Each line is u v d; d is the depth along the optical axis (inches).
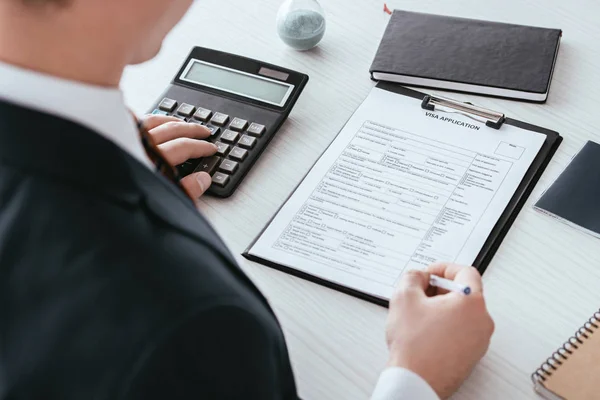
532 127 35.8
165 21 22.3
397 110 37.3
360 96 39.1
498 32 40.4
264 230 33.2
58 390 18.3
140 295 18.0
